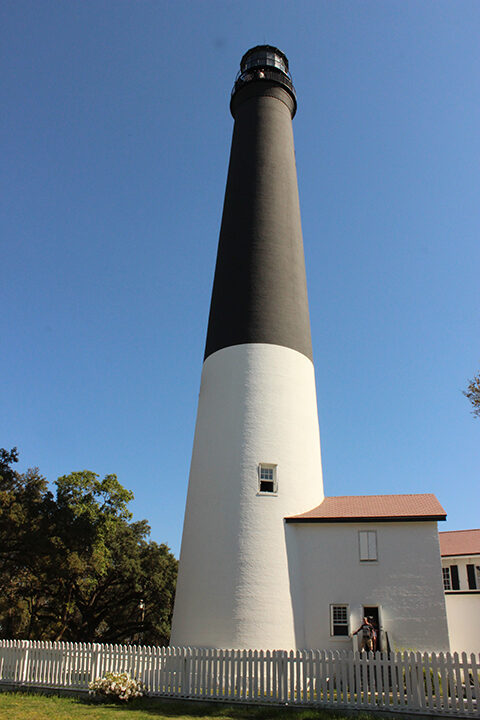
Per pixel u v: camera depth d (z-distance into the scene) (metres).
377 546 20.34
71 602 40.00
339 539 20.61
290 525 20.89
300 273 25.48
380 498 23.14
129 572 44.66
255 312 23.59
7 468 30.39
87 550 31.38
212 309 25.30
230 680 14.98
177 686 15.48
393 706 13.24
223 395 22.73
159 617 47.78
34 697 15.86
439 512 20.47
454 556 28.20
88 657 16.81
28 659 17.52
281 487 21.27
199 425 23.33
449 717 12.79
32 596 38.75
